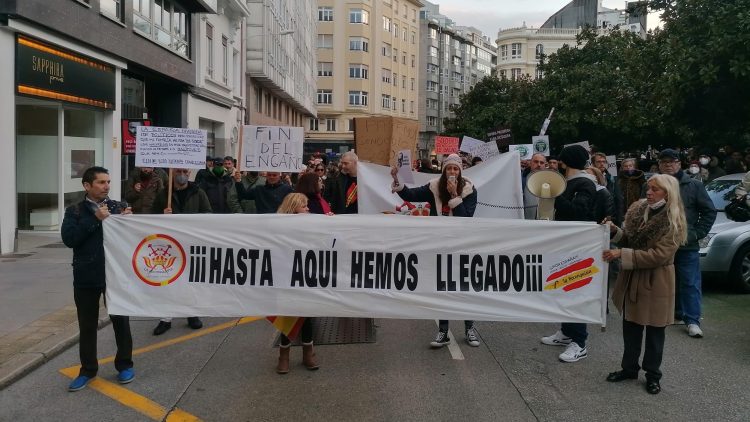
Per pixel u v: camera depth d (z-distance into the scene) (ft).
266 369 18.97
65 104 46.26
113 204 18.30
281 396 16.81
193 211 25.43
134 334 22.85
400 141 30.35
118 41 52.11
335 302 18.52
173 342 21.84
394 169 22.29
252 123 109.70
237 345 21.47
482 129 148.97
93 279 17.25
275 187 27.50
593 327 24.12
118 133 53.93
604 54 111.65
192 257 18.34
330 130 234.58
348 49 232.32
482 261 18.61
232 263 18.40
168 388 17.37
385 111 249.55
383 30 244.42
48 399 16.52
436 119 313.12
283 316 18.44
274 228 18.44
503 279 18.61
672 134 73.82
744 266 29.78
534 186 20.65
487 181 27.91
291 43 142.00
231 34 91.09
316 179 21.04
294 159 27.14
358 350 20.85
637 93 86.38
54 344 20.08
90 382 17.74
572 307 18.56
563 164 20.81
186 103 73.31
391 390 17.26
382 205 26.61
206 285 18.37
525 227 18.53
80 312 17.39
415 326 24.06
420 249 18.60
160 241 18.15
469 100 166.30
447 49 323.98
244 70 102.53
